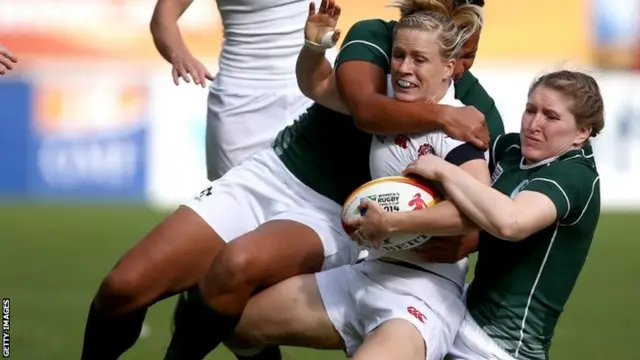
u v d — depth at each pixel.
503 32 55.72
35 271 35.12
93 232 43.88
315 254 17.45
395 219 15.19
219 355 23.62
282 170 18.28
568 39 55.81
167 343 24.52
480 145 15.81
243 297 16.86
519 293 16.12
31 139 54.06
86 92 53.84
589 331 27.02
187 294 17.34
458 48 16.09
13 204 52.72
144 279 17.30
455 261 16.61
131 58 54.09
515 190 16.03
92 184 54.25
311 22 16.70
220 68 21.09
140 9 54.31
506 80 54.06
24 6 54.03
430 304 16.20
